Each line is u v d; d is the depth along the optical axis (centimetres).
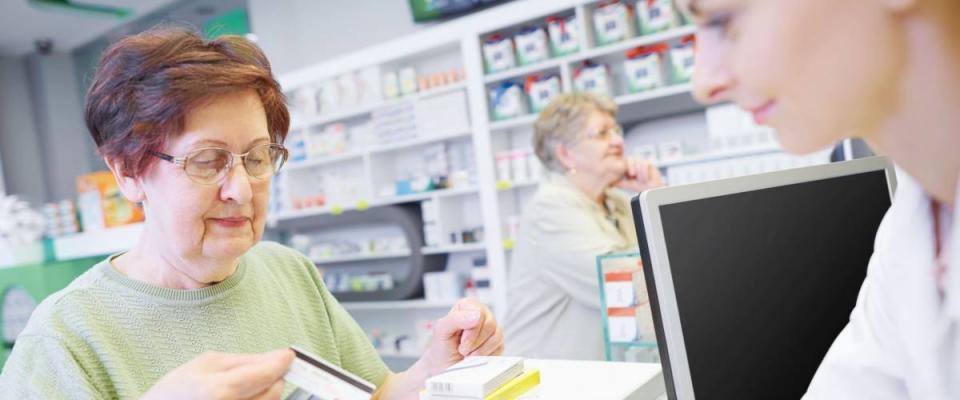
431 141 545
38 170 898
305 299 141
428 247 546
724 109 410
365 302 585
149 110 97
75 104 905
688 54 422
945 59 32
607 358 142
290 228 650
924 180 39
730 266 79
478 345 119
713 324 76
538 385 96
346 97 582
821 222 95
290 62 658
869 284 60
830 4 32
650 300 74
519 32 487
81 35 827
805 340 88
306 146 612
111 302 111
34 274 438
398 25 588
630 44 432
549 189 219
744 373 78
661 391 106
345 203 603
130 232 384
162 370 111
